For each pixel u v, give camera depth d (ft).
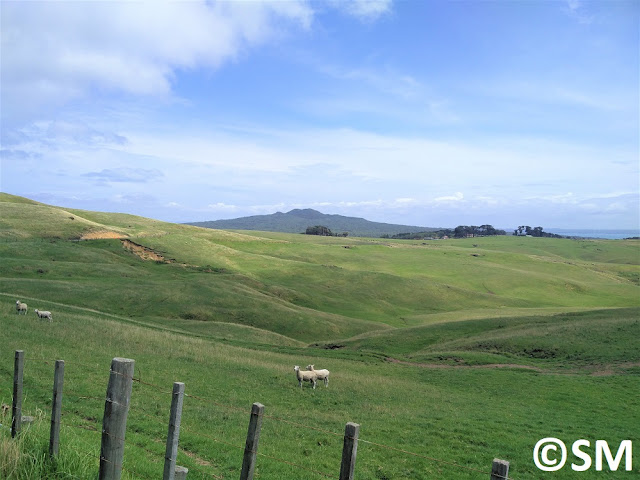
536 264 627.05
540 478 61.05
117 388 27.17
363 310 346.74
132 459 41.81
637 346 158.51
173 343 134.41
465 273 533.96
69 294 241.96
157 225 589.32
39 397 61.52
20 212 444.55
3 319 119.85
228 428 63.57
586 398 111.45
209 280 312.09
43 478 30.63
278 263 446.19
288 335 250.16
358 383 112.47
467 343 192.85
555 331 190.39
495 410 97.04
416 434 72.49
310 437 65.41
